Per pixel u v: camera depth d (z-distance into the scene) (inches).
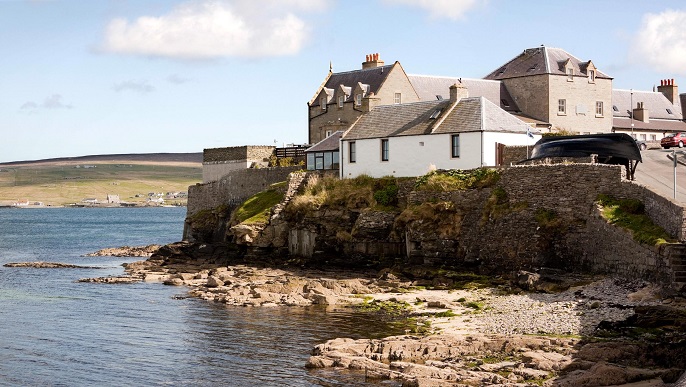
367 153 2918.3
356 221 2632.9
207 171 3961.6
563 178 2161.7
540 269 2089.1
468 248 2335.1
